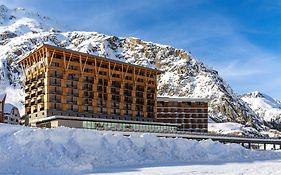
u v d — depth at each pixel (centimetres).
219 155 4869
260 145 19275
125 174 2972
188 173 3106
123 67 14412
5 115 14500
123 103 14175
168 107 19325
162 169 3359
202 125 19362
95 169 3275
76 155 3544
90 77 13262
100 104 13400
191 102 19550
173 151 4484
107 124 11881
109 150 3897
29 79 13400
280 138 14250
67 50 12319
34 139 3541
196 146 4862
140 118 14725
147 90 15262
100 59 13412
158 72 15600
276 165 4034
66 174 2955
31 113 12756
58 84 12169
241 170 3434
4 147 3316
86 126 11338
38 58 12812
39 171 3009
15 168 3025
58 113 12000
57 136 3734
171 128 13875
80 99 12688
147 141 4453
